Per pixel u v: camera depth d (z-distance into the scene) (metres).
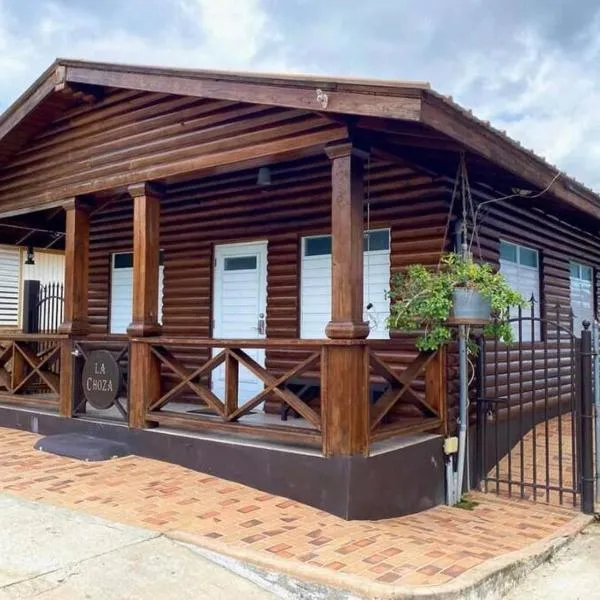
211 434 5.54
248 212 7.52
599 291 10.46
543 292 8.13
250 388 7.52
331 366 4.64
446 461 5.56
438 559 3.82
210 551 3.75
